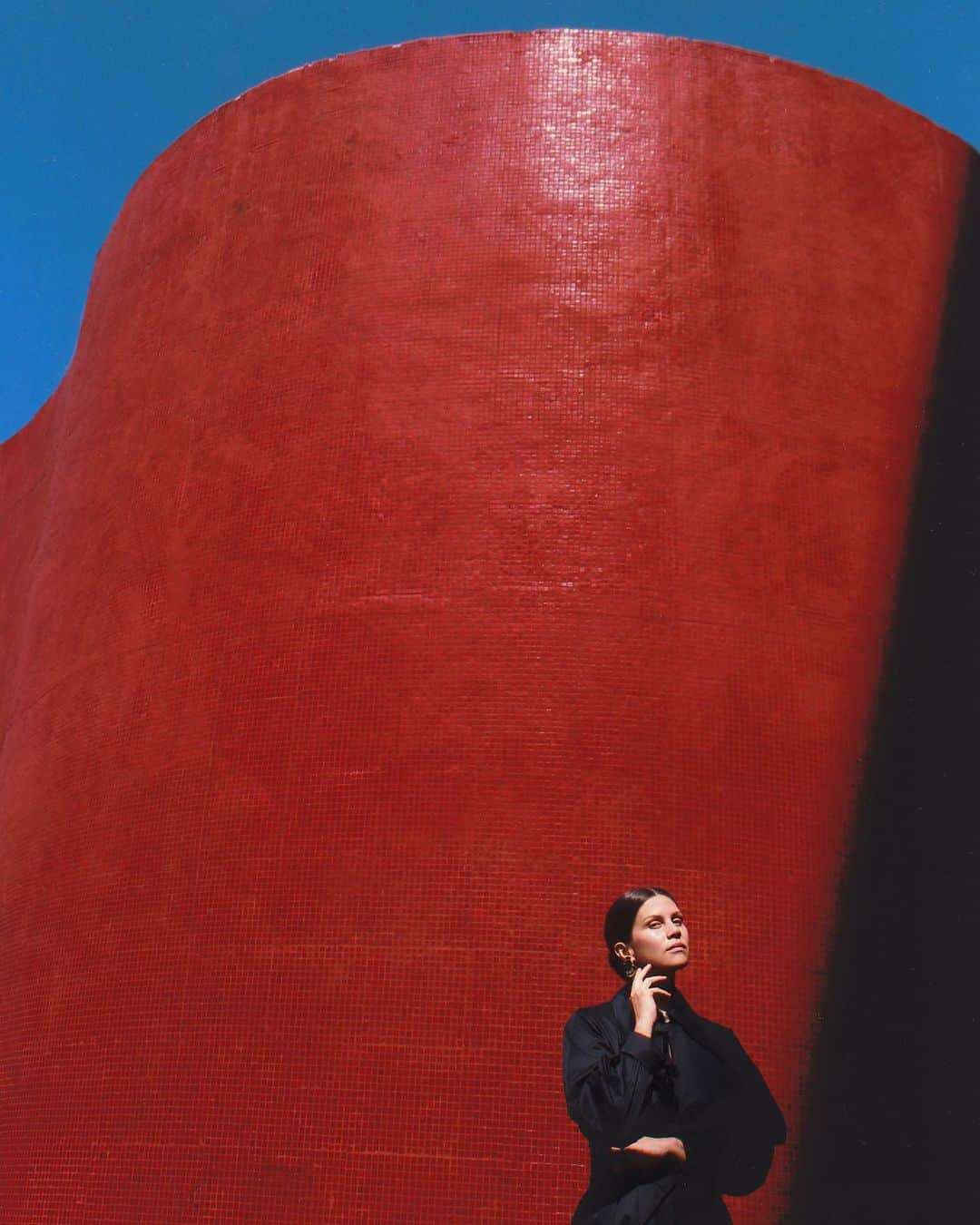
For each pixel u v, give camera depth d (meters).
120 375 9.84
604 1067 4.20
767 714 7.52
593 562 7.66
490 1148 6.46
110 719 8.49
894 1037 7.14
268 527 8.27
